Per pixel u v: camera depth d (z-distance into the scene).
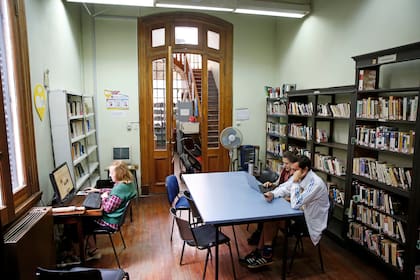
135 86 5.15
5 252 1.77
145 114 5.22
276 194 3.04
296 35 5.02
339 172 3.66
